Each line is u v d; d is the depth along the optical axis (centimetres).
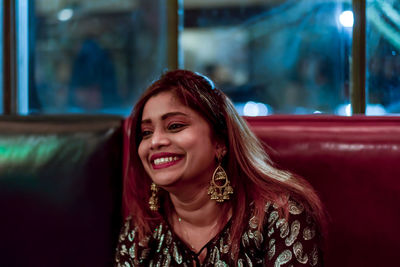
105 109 334
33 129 113
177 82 90
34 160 110
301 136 105
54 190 109
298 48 308
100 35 329
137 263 99
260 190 93
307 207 90
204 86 91
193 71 94
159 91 91
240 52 321
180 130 89
